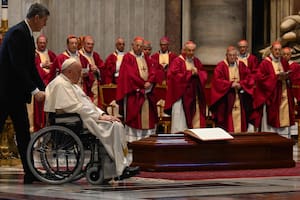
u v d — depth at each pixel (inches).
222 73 995.3
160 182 584.4
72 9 1179.3
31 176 581.3
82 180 601.6
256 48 1302.9
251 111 1012.5
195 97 968.3
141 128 992.9
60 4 1173.7
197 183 574.9
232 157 687.7
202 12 1155.9
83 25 1182.9
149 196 476.1
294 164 726.5
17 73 564.4
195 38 1159.6
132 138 994.1
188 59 971.9
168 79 965.8
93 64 1018.7
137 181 592.1
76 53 974.4
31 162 567.2
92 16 1187.3
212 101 993.5
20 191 511.8
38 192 503.8
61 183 563.2
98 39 1190.3
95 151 561.6
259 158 700.0
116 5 1198.3
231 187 541.6
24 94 574.9
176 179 609.3
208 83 1139.9
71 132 556.1
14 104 574.2
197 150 674.8
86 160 768.3
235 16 1162.0
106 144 552.1
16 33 567.2
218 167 679.7
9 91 570.9
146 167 671.1
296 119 1122.7
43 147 567.8
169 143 665.6
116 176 561.3
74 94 564.7
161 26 1221.7
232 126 993.5
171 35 1217.4
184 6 1208.2
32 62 579.8
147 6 1214.3
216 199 458.0
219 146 679.7
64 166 708.0
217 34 1154.0
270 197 469.7
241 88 995.3
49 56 987.3
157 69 1001.5
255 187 541.0
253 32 1300.4
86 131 562.3
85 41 1015.0
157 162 666.2
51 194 489.4
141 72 988.6
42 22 578.6
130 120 987.3
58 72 942.4
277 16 1299.2
